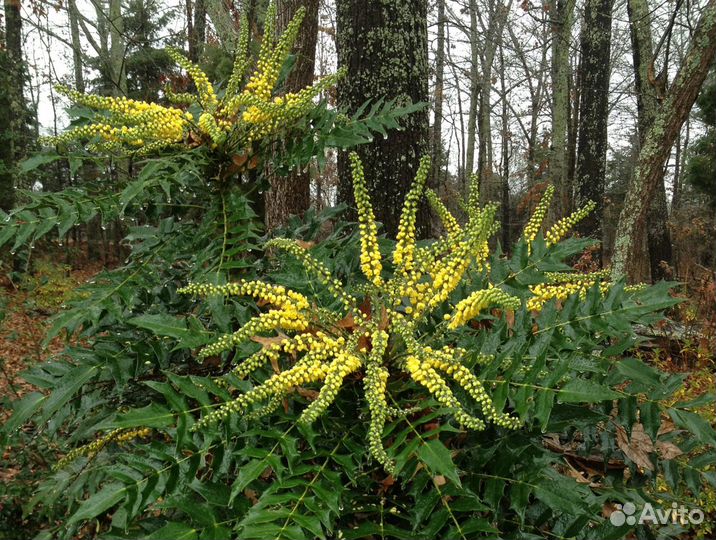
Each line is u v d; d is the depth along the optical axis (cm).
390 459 77
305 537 70
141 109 109
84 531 132
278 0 251
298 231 129
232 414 85
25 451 141
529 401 81
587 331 94
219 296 98
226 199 113
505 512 92
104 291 100
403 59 181
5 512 136
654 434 91
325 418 88
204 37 452
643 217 304
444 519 79
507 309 96
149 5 587
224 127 112
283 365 96
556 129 758
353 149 183
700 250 710
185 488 86
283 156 115
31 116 682
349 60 185
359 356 89
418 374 82
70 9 405
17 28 571
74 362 104
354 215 183
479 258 111
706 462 109
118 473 81
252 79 117
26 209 99
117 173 128
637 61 542
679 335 264
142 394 117
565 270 103
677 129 293
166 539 75
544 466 84
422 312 94
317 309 94
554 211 759
